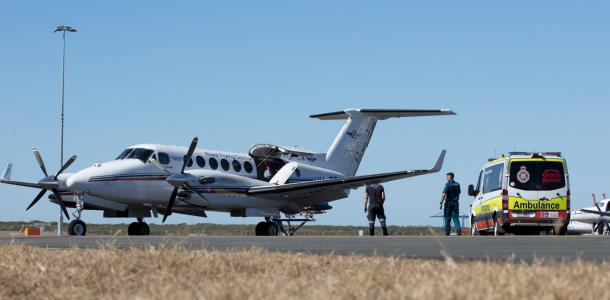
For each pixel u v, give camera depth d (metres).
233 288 18.52
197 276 22.44
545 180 76.12
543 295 16.08
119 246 37.69
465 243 42.66
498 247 38.38
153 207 89.56
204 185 87.62
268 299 17.33
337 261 24.98
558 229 75.69
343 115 107.44
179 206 89.50
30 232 102.00
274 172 99.06
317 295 17.20
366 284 18.30
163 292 18.86
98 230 166.62
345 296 17.17
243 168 96.12
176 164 89.06
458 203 80.56
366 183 93.44
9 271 23.50
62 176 85.62
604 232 134.38
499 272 19.17
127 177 85.19
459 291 16.30
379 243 42.91
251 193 91.62
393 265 22.48
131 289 21.08
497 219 77.94
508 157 76.69
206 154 92.69
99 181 83.88
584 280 17.91
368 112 107.06
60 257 26.86
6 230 155.88
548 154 76.62
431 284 17.47
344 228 186.62
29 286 21.52
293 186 91.62
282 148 98.19
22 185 88.25
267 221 96.94
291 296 17.44
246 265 24.00
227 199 89.88
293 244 41.84
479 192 85.19
